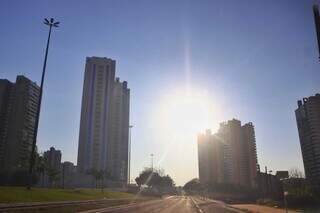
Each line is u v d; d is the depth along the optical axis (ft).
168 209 166.30
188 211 152.25
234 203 269.03
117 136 545.85
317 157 307.37
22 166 308.19
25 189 164.66
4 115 370.94
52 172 323.57
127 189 453.17
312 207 185.88
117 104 554.87
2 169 337.72
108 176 438.81
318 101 315.99
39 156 279.49
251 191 388.98
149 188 536.01
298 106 336.08
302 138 331.77
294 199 198.29
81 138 512.22
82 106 522.06
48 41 175.63
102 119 519.60
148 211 147.43
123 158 563.48
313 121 313.73
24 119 377.09
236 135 485.56
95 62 534.78
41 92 168.66
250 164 469.57
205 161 621.72
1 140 366.02
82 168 499.51
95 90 526.16
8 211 100.53
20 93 380.37
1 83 374.63
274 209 167.12
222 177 525.34
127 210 152.46
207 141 617.21
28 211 108.78
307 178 314.96
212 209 171.32
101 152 510.99
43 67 171.53
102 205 180.24
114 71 546.26
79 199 188.14
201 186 597.11
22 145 372.99
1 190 143.54
